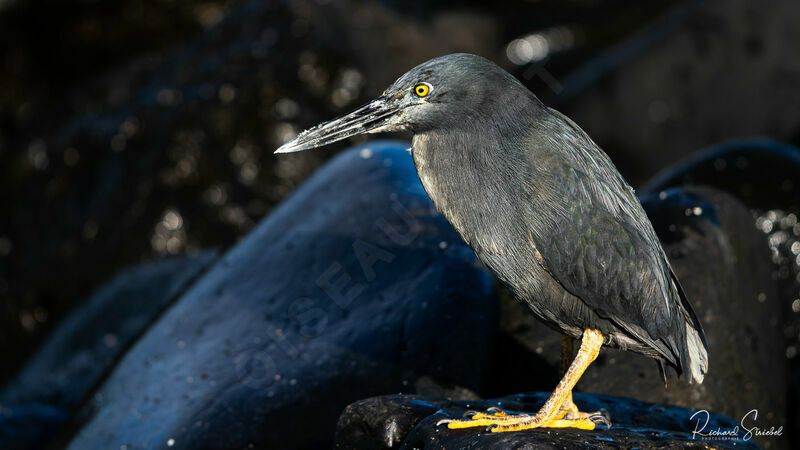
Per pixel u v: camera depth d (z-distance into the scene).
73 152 17.22
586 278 6.67
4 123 21.89
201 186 16.06
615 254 6.66
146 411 9.36
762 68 20.28
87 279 16.44
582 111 22.08
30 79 22.12
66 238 16.73
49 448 10.13
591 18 27.77
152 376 9.81
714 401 9.16
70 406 13.73
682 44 21.16
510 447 5.99
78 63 22.27
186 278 14.69
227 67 16.78
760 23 20.44
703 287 9.52
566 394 6.68
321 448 8.65
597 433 6.42
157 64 18.45
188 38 22.27
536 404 7.17
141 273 15.26
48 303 16.77
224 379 9.30
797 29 20.19
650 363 9.23
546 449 5.99
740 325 9.77
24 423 12.27
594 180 6.72
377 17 18.44
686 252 9.70
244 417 8.87
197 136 16.20
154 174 16.19
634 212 6.88
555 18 27.84
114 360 10.95
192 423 8.93
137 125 16.77
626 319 6.80
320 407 8.80
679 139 21.00
